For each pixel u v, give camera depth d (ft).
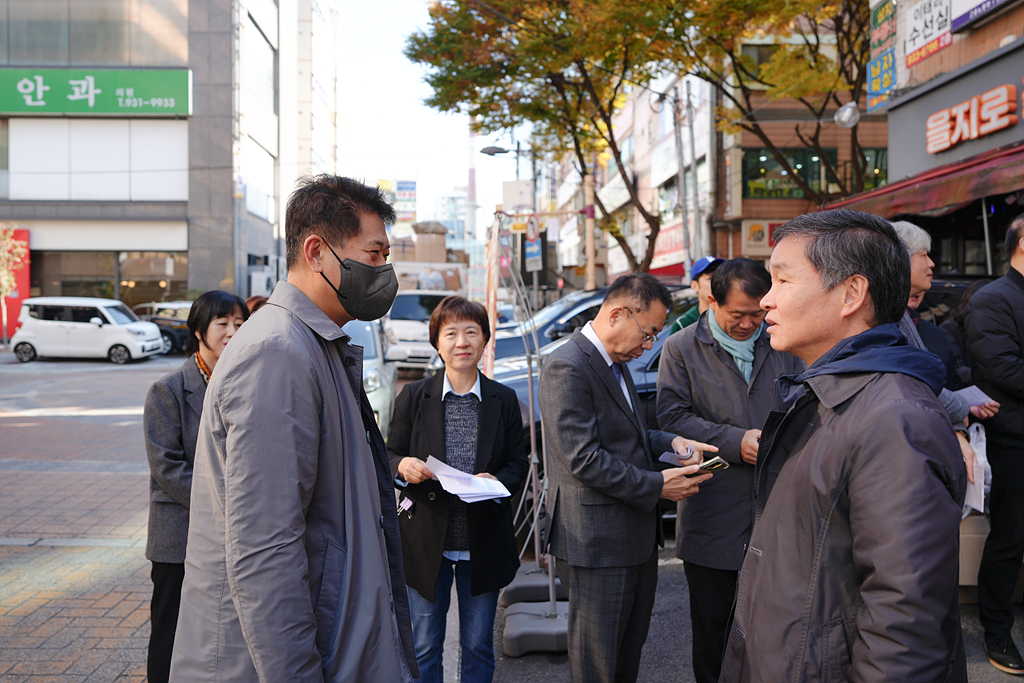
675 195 84.69
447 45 42.29
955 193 21.59
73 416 34.50
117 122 85.71
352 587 4.86
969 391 9.39
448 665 10.82
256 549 4.27
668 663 10.67
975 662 10.03
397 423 9.10
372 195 5.34
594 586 7.60
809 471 4.51
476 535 8.25
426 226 76.69
